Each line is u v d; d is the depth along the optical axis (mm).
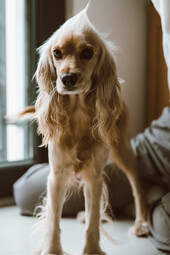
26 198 2010
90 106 1387
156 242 1637
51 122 1389
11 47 2521
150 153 2037
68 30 1273
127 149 1785
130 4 2527
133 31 2566
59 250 1400
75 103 1384
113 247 1638
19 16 2422
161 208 1678
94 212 1437
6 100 2609
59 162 1410
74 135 1407
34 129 2416
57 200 1431
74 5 2314
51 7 2322
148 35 2641
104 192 1687
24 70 2498
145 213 1833
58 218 1429
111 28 2443
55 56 1286
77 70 1214
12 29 2482
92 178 1439
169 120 2094
